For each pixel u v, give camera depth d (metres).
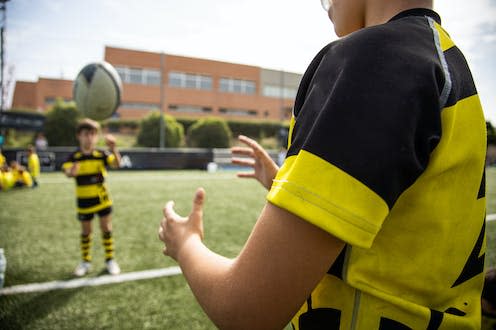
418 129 0.47
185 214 6.28
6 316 2.63
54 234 4.79
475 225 0.62
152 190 8.64
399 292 0.57
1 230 4.94
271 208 0.48
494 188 9.72
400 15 0.60
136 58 30.30
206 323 2.62
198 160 14.65
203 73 32.66
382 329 0.56
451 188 0.56
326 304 0.61
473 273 0.65
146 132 18.84
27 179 8.59
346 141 0.44
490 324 1.59
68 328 2.51
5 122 19.75
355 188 0.44
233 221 5.71
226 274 0.52
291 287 0.46
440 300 0.61
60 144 18.09
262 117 35.03
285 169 0.50
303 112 0.52
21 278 3.33
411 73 0.47
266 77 35.34
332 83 0.49
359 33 0.52
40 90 31.61
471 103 0.58
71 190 8.34
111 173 12.40
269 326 0.48
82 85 5.46
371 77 0.47
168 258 3.93
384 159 0.44
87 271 3.52
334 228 0.43
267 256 0.47
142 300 2.93
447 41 0.60
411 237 0.56
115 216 5.88
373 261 0.57
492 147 13.47
